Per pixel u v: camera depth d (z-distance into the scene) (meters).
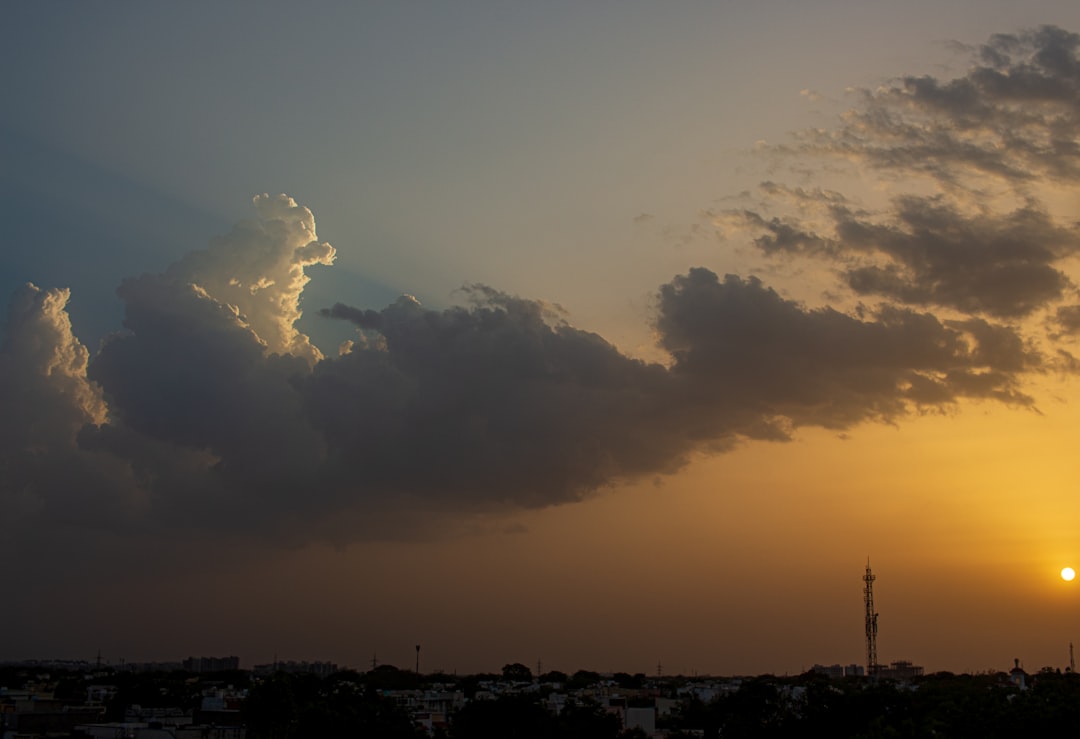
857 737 132.50
